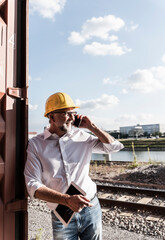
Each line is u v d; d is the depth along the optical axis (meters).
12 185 1.99
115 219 5.01
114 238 4.12
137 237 4.14
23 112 2.08
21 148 2.09
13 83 2.05
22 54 2.13
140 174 9.08
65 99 2.13
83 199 1.78
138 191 6.78
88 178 2.25
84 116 2.26
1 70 1.96
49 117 2.19
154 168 9.68
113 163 12.62
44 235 4.23
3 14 2.03
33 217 5.17
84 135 2.30
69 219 2.02
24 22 2.14
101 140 2.25
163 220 4.86
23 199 2.02
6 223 1.92
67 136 2.20
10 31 2.05
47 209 5.71
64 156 2.10
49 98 2.21
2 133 1.94
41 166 2.09
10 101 2.01
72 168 2.11
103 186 7.43
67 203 1.78
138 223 4.78
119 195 6.82
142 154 20.89
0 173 1.89
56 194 1.81
